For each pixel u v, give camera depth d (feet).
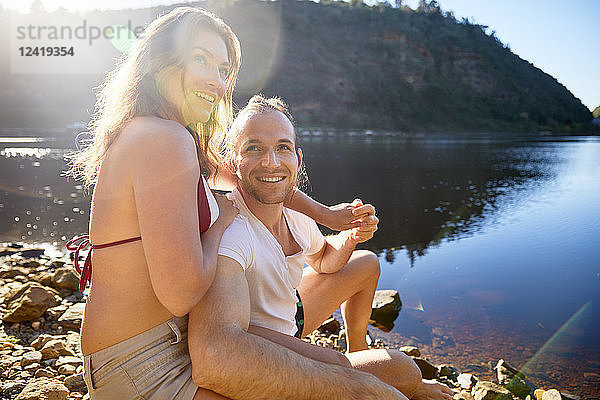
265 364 4.03
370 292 7.39
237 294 4.47
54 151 64.28
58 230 18.49
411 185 38.88
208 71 4.91
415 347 8.85
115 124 4.66
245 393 4.06
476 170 54.60
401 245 17.61
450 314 10.64
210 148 6.15
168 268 4.02
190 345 4.19
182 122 4.96
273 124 5.36
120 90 4.72
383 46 371.15
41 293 9.36
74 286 10.89
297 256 5.72
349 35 369.71
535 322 10.12
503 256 15.84
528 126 361.71
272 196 5.37
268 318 5.23
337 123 289.74
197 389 4.17
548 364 8.36
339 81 319.47
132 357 4.26
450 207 27.61
